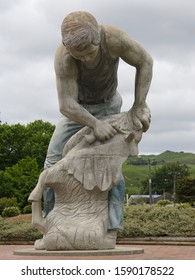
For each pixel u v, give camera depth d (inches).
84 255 358.6
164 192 3117.6
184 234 552.4
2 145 1916.8
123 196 397.4
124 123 390.9
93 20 352.8
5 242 571.5
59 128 410.6
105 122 388.5
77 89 386.3
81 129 400.2
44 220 389.7
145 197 2615.7
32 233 565.6
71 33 346.9
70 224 376.5
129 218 596.1
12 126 1941.4
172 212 595.8
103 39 367.6
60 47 378.9
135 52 378.0
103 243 376.5
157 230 557.0
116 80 409.4
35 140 1937.7
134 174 5713.6
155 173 3540.8
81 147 391.5
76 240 367.6
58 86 381.1
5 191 1753.2
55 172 386.3
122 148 387.9
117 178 382.3
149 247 486.9
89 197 386.6
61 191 388.8
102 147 385.7
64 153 400.8
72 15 350.6
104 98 410.9
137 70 390.0
